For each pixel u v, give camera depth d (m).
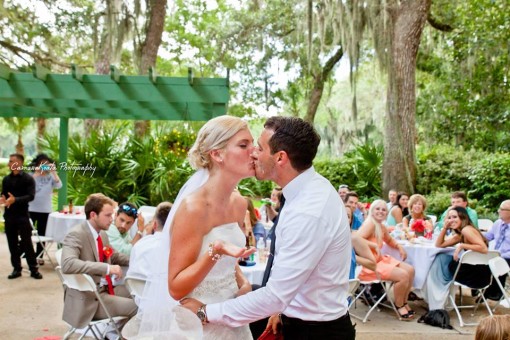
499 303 5.19
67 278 3.49
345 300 1.85
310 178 1.82
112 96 6.38
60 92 6.35
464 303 5.79
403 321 4.98
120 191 10.12
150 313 1.77
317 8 12.99
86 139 10.70
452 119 12.88
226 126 1.72
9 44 14.27
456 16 12.64
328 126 18.44
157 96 6.37
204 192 1.72
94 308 3.54
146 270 3.33
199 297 1.73
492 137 12.38
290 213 1.75
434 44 14.13
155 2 12.94
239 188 10.62
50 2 13.43
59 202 8.73
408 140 10.78
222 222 1.75
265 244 4.82
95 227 3.76
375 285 5.52
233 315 1.68
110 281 3.82
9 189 6.21
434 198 11.02
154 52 13.03
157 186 9.71
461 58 12.16
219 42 16.89
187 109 7.87
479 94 12.16
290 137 1.76
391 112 10.88
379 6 11.09
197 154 1.75
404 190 10.80
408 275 5.00
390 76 10.89
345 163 14.07
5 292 5.62
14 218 6.23
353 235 4.97
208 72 18.83
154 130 10.85
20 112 8.45
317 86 16.31
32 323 4.55
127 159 10.13
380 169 12.62
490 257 4.92
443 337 4.49
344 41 11.81
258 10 14.70
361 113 19.81
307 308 1.80
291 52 15.79
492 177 11.18
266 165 1.80
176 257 1.66
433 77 14.50
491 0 11.01
